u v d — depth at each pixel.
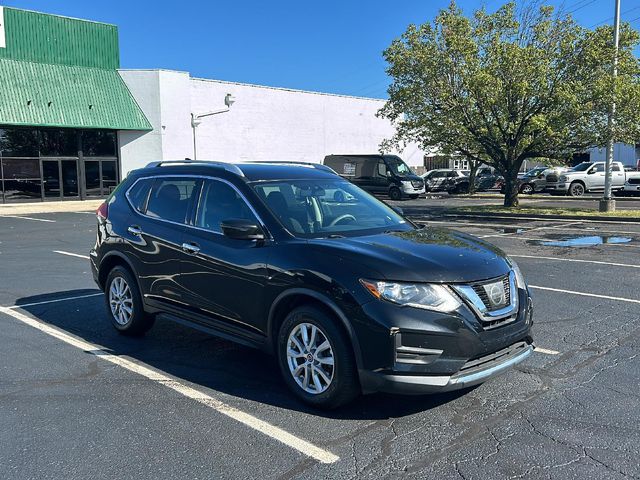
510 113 20.22
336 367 3.99
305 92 39.44
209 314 4.99
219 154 34.88
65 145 29.80
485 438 3.76
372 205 5.51
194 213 5.27
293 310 4.28
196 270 5.03
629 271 9.34
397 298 3.79
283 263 4.30
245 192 4.90
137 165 31.89
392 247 4.24
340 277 3.96
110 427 3.96
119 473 3.35
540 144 20.41
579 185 29.95
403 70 20.91
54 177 29.61
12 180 28.12
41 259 11.36
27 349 5.67
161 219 5.57
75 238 14.90
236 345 5.81
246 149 36.34
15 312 7.13
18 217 21.56
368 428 3.92
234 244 4.74
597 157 50.91
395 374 3.76
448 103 20.56
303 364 4.27
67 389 4.64
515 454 3.54
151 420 4.07
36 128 28.69
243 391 4.59
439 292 3.82
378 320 3.77
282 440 3.75
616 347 5.56
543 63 19.27
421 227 5.29
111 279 6.17
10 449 3.65
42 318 6.86
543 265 9.97
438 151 24.34
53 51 28.88
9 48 27.31
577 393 4.47
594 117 19.12
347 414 4.14
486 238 13.80
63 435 3.84
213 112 30.48
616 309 6.97
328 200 5.22
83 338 6.04
